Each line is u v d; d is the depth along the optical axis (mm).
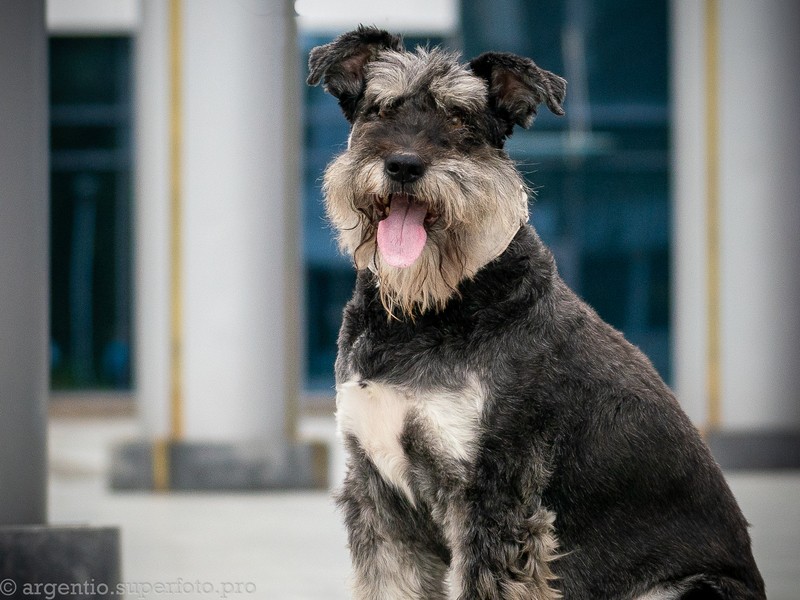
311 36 24328
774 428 16359
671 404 6375
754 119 16453
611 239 27141
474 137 6488
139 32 15172
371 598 6309
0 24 7527
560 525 6121
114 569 7133
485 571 5863
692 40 16750
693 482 6250
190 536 10680
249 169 14820
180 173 14773
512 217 6250
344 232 6531
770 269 16406
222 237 14781
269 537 10609
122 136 27359
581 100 26750
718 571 6203
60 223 27500
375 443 6105
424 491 6102
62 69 27125
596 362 6219
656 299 27234
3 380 7363
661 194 27000
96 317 27672
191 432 14688
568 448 6078
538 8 26141
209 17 14734
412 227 6156
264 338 14781
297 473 14391
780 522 11453
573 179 27062
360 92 6805
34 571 7020
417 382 5984
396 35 6879
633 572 6172
